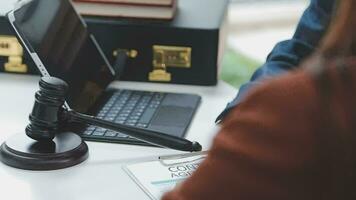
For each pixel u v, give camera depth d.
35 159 1.03
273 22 2.66
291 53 1.15
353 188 0.58
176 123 1.22
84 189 0.99
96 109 1.25
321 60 0.62
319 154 0.59
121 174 1.04
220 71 1.56
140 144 1.14
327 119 0.59
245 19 2.65
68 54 1.22
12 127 1.18
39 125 1.06
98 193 0.98
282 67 1.12
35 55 1.12
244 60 2.10
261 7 2.76
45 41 1.15
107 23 1.40
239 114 0.64
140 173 1.04
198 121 1.25
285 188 0.60
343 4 0.61
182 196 0.65
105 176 1.03
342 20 0.61
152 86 1.43
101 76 1.34
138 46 1.42
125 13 1.41
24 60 1.43
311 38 1.15
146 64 1.43
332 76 0.60
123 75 1.43
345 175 0.58
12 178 1.01
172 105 1.30
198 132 1.20
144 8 1.41
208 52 1.41
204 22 1.43
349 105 0.59
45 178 1.01
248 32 2.57
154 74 1.43
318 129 0.59
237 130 0.63
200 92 1.41
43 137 1.06
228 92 1.42
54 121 1.06
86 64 1.29
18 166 1.03
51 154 1.04
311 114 0.59
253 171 0.61
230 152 0.62
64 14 1.25
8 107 1.27
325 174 0.59
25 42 1.11
